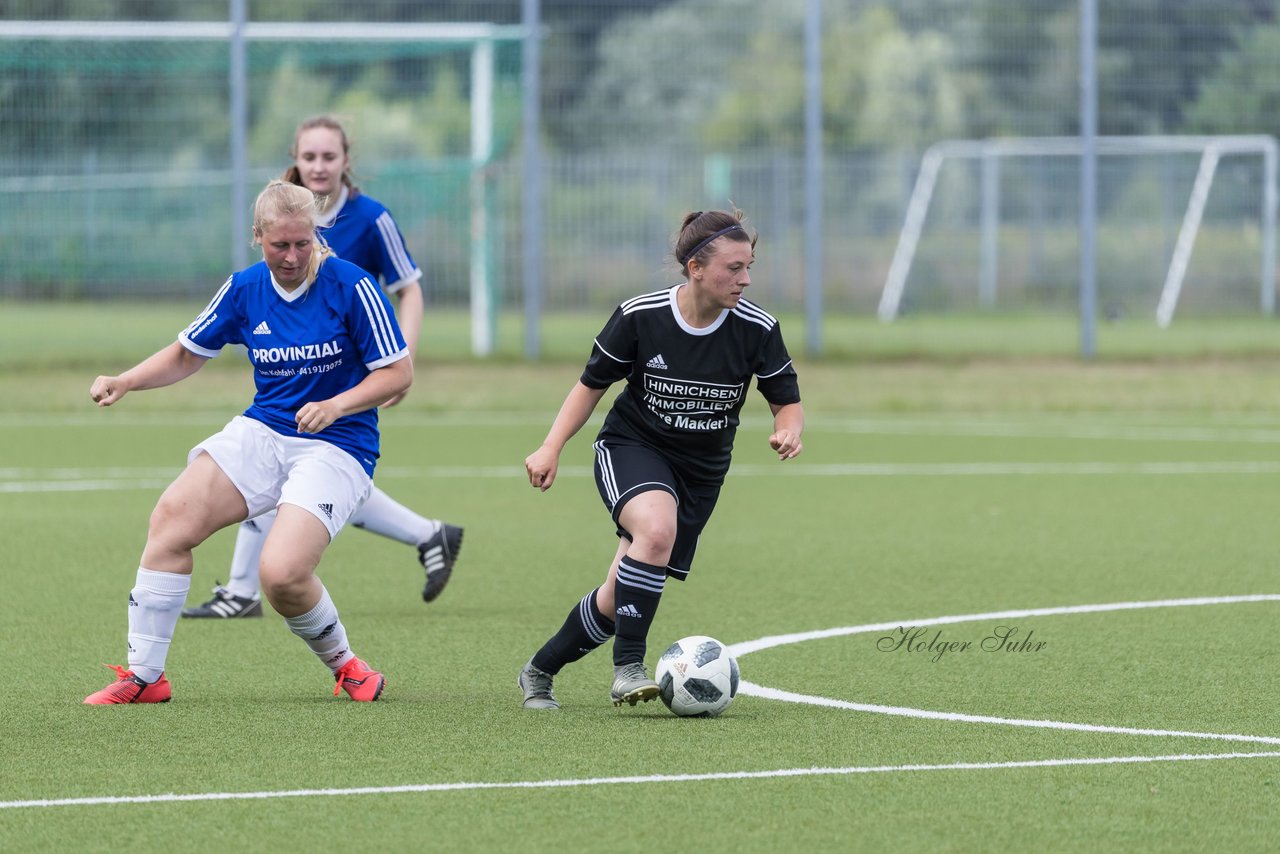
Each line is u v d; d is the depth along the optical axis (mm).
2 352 68875
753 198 78812
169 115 74812
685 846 13492
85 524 34469
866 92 81625
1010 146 87000
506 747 16734
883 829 13977
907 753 16531
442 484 41969
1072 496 39719
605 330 18438
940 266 84375
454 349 71188
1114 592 26938
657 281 73000
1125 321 82188
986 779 15547
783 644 22641
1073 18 75188
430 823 14070
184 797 14805
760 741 17031
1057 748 16797
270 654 22250
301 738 17125
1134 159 81688
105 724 17781
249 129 83688
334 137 24938
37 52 71438
